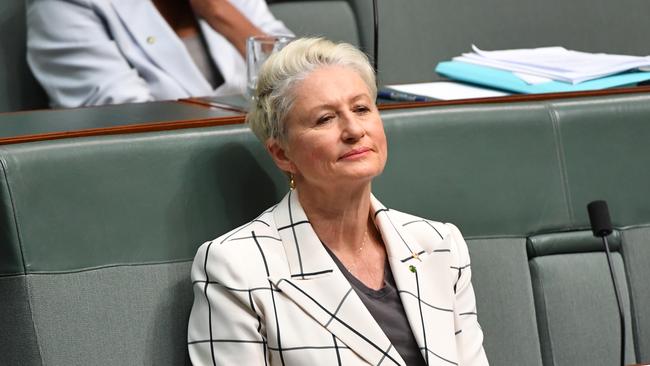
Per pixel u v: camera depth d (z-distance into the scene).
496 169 5.68
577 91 5.96
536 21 10.64
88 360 4.77
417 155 5.57
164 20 9.00
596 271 5.77
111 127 5.04
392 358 4.77
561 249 5.76
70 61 8.75
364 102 4.93
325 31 9.80
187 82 8.93
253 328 4.72
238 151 5.23
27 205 4.69
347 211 5.01
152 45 8.89
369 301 4.97
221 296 4.77
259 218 5.05
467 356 5.14
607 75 6.31
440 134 5.62
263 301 4.75
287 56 4.98
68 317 4.75
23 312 4.68
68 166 4.81
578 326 5.70
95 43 8.72
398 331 4.95
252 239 4.91
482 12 10.45
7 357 4.77
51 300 4.71
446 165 5.61
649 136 5.92
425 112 5.62
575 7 10.76
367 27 10.00
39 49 8.82
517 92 6.19
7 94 8.94
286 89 4.94
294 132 4.92
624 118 5.88
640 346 5.81
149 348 4.91
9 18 8.92
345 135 4.85
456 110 5.67
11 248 4.66
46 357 4.69
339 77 4.93
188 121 5.21
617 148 5.87
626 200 5.87
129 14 8.89
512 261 5.67
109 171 4.91
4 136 5.00
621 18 10.90
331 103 4.87
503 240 5.69
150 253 4.98
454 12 10.36
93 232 4.85
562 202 5.77
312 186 5.00
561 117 5.79
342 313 4.80
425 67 10.28
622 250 5.85
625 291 5.80
